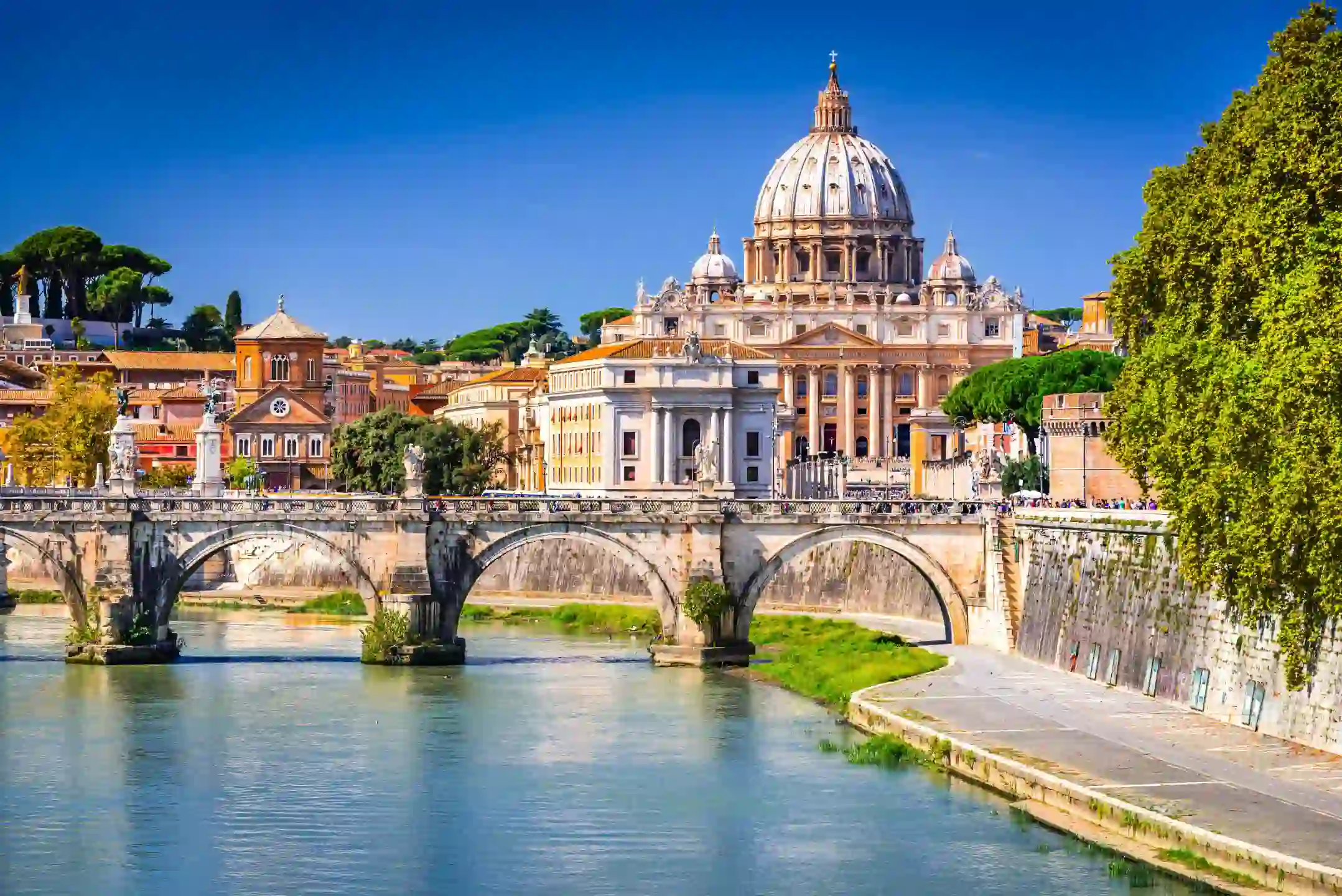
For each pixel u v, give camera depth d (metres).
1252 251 127.56
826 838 130.25
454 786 146.62
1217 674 152.88
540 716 174.75
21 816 138.50
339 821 137.00
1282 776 130.62
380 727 169.38
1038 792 134.62
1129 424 154.88
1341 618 136.12
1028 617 197.88
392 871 125.12
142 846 131.00
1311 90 128.50
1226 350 133.12
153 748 160.38
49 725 169.75
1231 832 117.75
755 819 135.50
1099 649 176.62
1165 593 163.75
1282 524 116.44
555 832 133.62
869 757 152.12
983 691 171.88
